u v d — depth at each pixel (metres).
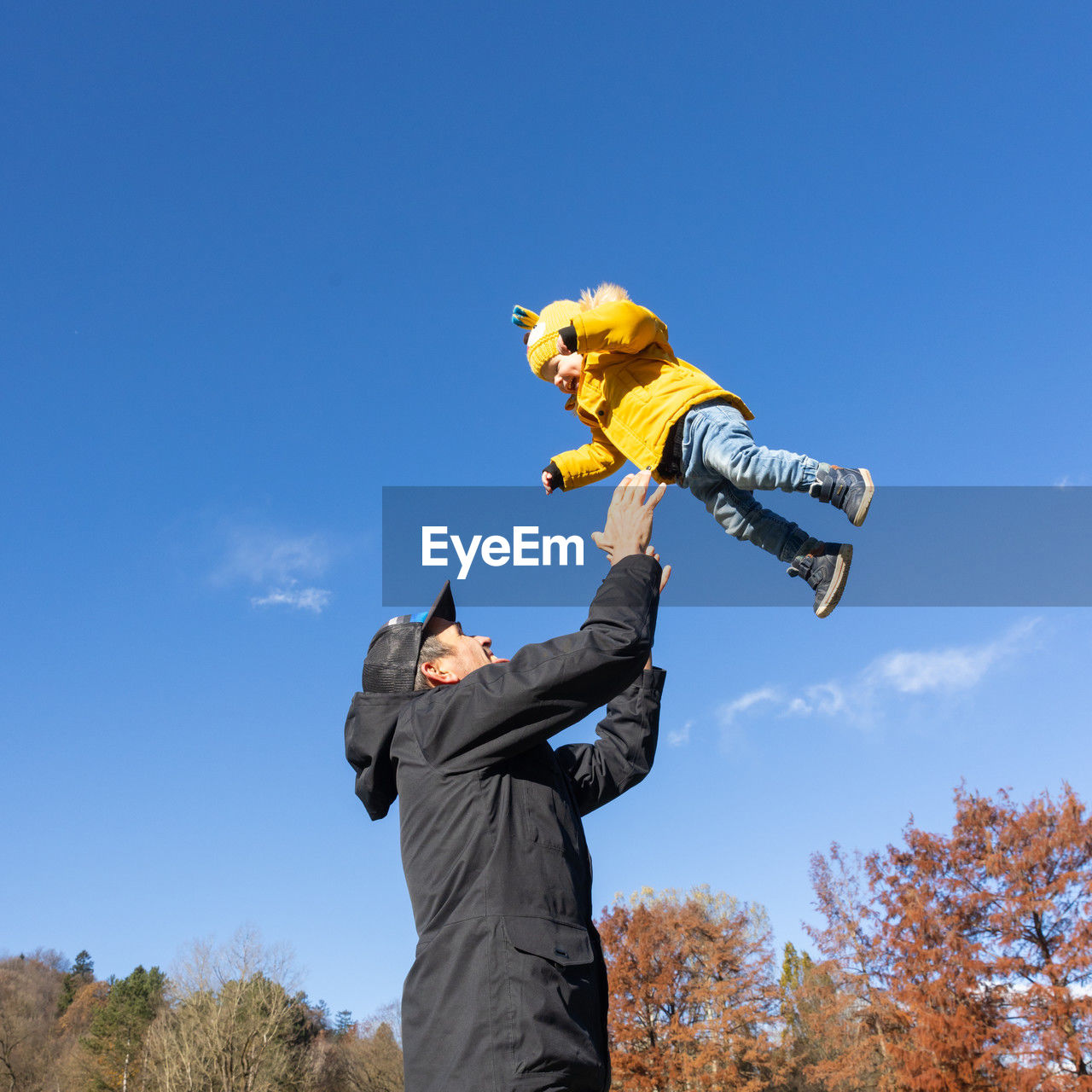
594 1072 1.58
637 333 3.36
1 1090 40.34
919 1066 20.80
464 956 1.63
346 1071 43.34
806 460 2.96
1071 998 19.20
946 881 22.17
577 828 1.92
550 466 3.72
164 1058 30.84
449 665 2.23
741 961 31.23
